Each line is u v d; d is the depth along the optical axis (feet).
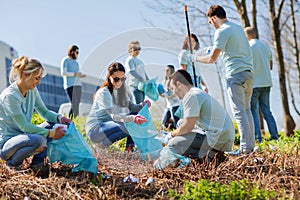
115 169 15.64
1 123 14.70
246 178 14.56
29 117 15.01
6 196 13.24
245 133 17.24
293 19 47.70
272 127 24.20
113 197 12.96
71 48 26.63
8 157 14.53
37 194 13.44
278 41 38.47
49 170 15.10
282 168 15.40
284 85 37.96
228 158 16.33
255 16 39.27
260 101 24.44
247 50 17.48
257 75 23.73
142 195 13.46
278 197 12.50
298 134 22.31
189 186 12.73
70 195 13.12
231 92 17.43
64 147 14.89
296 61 48.26
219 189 12.09
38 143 14.28
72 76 27.17
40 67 14.44
